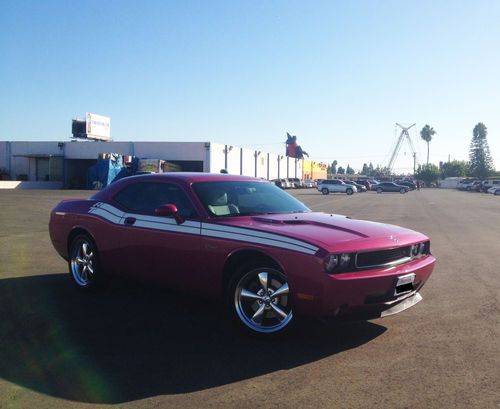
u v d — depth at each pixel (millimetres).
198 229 5152
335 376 3977
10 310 5719
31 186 52750
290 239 4531
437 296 6613
